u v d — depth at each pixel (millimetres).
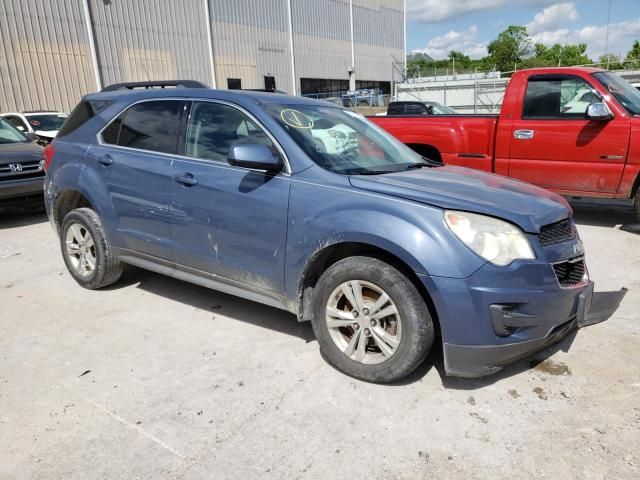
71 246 4652
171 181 3777
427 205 2834
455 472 2354
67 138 4656
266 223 3291
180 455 2480
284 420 2736
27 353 3480
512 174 6910
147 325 3904
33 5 19938
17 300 4418
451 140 7219
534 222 2828
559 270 2932
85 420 2748
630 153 6109
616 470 2342
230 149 3332
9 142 8406
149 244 4008
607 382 3053
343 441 2566
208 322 3947
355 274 2961
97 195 4281
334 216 3000
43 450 2518
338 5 38656
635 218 7125
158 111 4062
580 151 6383
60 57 21031
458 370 2797
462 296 2664
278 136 3395
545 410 2793
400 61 47219
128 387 3062
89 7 21969
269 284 3383
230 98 3705
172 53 26031
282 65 33906
